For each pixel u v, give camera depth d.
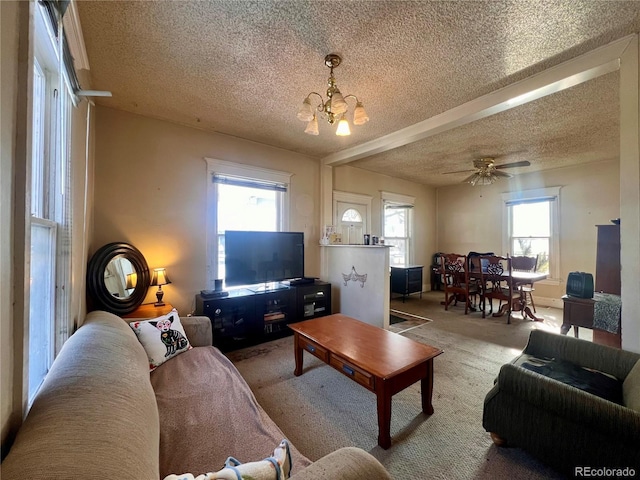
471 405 2.09
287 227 4.08
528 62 2.06
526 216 5.53
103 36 1.81
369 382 1.74
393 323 4.09
